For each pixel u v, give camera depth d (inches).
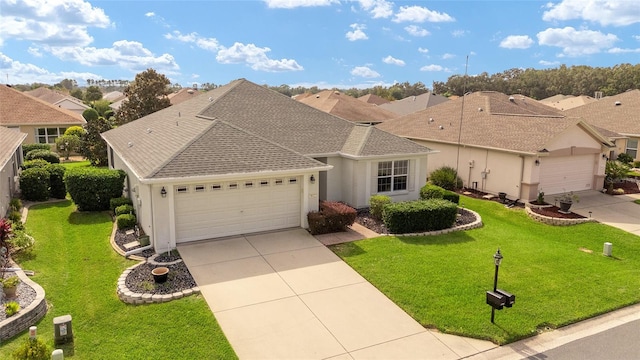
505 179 837.2
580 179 886.4
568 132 823.7
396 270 470.0
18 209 716.7
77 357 311.9
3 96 1418.6
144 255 508.4
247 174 546.6
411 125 1162.6
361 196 727.1
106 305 388.5
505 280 450.0
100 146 1175.6
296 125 800.3
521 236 610.5
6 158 630.5
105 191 714.8
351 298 408.8
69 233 599.8
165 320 362.9
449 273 464.1
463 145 920.3
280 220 604.4
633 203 810.2
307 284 436.1
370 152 715.4
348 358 318.3
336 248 536.1
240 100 846.5
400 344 337.1
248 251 521.7
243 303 394.9
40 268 470.9
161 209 513.0
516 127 884.0
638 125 1115.9
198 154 557.6
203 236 555.8
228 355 316.8
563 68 4160.9
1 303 372.5
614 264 516.1
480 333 350.3
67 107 2498.8
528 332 353.4
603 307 400.5
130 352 317.7
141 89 1533.0
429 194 741.9
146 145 695.7
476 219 678.5
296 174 592.7
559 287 438.9
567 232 650.8
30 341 302.8
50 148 1289.4
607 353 329.7
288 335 345.7
